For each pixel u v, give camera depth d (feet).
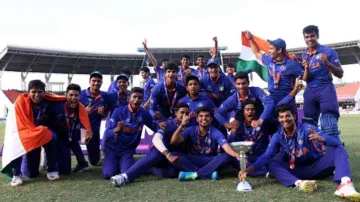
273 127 14.92
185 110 14.01
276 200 10.27
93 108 17.37
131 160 14.66
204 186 12.44
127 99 19.69
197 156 14.25
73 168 17.26
